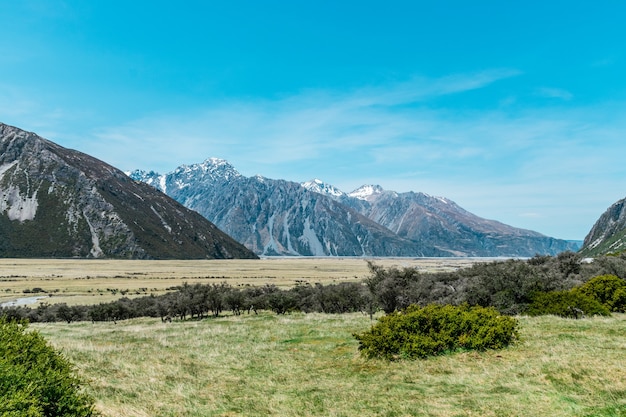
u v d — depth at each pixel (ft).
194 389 47.06
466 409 35.06
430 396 39.42
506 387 39.55
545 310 84.74
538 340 57.36
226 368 57.06
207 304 162.40
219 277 485.97
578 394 35.40
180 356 65.16
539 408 33.50
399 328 57.16
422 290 112.68
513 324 57.57
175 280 429.79
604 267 131.85
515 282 95.45
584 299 83.15
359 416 35.94
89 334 99.81
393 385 44.14
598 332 60.29
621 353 46.26
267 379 50.65
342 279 463.83
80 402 31.04
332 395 42.47
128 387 47.55
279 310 152.46
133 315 190.80
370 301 113.80
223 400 42.78
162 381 50.49
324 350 64.85
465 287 106.22
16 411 24.40
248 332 86.53
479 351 54.03
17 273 489.67
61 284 367.04
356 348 63.77
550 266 148.15
